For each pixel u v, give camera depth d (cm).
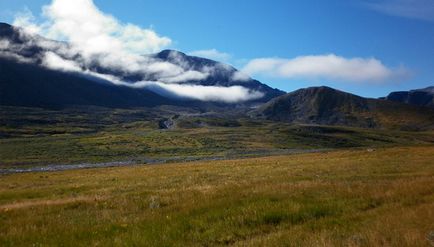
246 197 2092
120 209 2109
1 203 3275
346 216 1711
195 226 1575
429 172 3778
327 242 1245
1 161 13162
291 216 1717
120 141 19775
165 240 1391
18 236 1527
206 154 15425
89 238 1466
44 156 14688
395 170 4188
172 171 5916
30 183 5641
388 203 2016
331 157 7388
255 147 18762
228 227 1552
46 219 1914
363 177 3544
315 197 2131
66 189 4000
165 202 2203
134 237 1406
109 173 6638
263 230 1552
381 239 1265
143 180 4597
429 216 1563
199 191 2525
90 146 18012
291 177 3656
